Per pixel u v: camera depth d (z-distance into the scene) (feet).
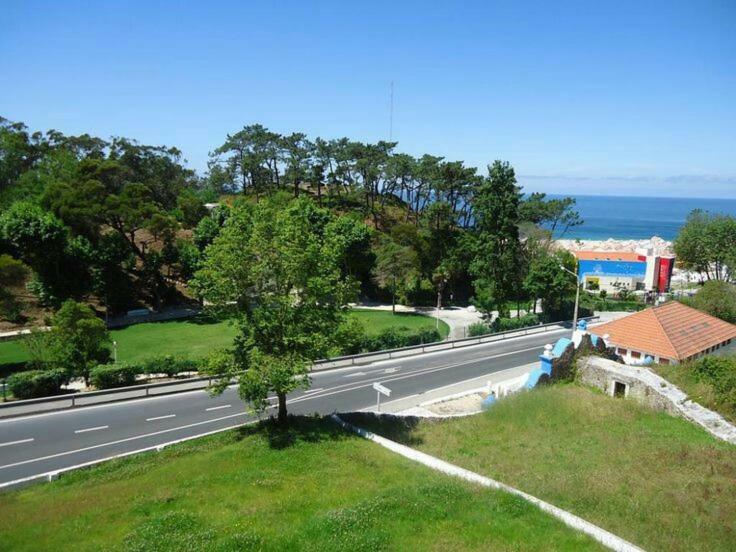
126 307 190.60
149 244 233.76
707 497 47.03
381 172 280.10
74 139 311.68
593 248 385.09
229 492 47.93
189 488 49.37
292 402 100.12
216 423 86.07
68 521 43.16
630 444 62.90
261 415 90.33
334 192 329.52
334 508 43.21
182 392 103.30
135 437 79.00
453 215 259.19
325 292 71.20
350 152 289.94
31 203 189.98
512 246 189.47
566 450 62.85
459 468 54.90
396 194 333.83
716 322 113.70
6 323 158.40
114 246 184.24
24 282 169.48
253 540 36.29
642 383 80.18
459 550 35.55
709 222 265.75
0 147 261.03
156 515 42.57
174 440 78.23
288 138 300.81
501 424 75.92
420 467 56.18
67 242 173.88
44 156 283.59
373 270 217.56
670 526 41.78
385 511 41.37
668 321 104.58
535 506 43.91
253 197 312.71
